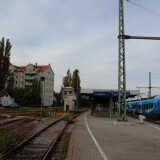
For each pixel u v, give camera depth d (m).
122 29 30.20
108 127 27.03
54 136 20.62
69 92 76.31
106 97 49.31
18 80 137.50
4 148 13.02
